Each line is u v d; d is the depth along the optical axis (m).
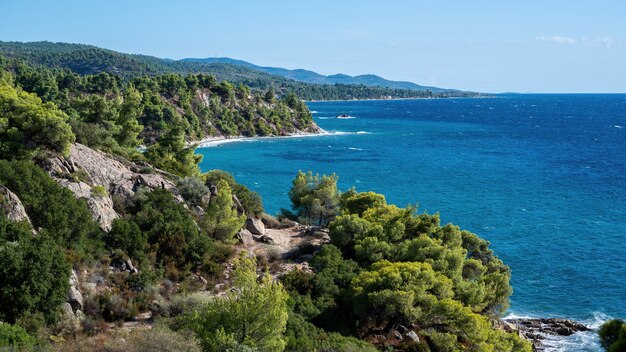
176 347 25.88
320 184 74.50
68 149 49.84
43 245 32.34
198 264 45.44
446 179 132.50
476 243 59.56
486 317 44.56
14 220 35.78
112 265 40.44
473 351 38.72
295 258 52.78
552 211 99.44
